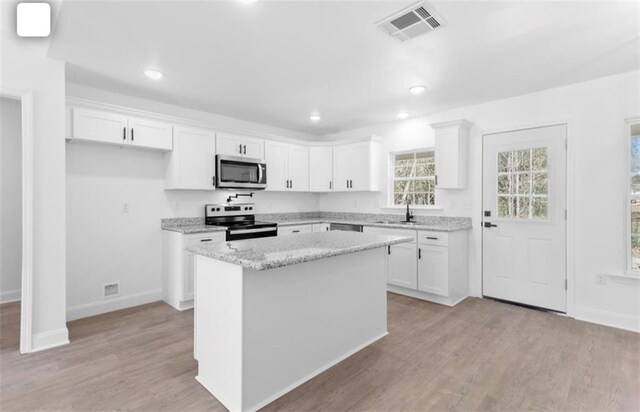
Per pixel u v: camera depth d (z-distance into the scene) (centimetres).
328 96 358
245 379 182
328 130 538
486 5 191
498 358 243
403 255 400
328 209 566
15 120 397
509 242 367
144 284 374
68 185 321
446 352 253
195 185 383
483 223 387
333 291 236
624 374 220
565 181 329
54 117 259
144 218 373
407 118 456
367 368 231
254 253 190
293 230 467
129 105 357
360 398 197
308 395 200
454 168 386
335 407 189
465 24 211
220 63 271
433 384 211
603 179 307
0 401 191
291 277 207
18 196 399
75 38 229
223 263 193
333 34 224
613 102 301
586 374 221
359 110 415
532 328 298
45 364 233
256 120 469
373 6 192
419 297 392
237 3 188
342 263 244
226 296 191
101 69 282
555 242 336
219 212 429
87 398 195
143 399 194
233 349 185
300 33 223
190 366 233
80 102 302
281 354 201
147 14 200
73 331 292
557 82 317
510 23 210
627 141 296
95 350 255
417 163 466
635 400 193
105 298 345
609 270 305
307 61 268
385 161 486
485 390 204
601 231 309
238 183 416
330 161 522
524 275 357
